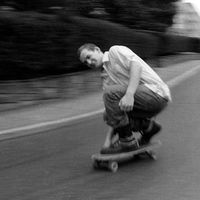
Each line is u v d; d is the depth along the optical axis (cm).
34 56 1271
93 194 554
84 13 1988
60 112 1131
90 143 827
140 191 566
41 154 750
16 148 796
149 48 2500
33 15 1280
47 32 1310
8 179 615
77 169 659
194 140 838
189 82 1994
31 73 1336
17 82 1234
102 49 1700
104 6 2456
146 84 656
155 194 555
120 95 638
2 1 1373
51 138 877
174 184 593
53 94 1358
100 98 1388
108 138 673
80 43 1519
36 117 1053
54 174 636
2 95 1184
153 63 2667
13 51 1212
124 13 2598
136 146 664
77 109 1183
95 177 621
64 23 1407
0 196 548
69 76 1456
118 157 645
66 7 1478
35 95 1284
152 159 709
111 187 580
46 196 547
